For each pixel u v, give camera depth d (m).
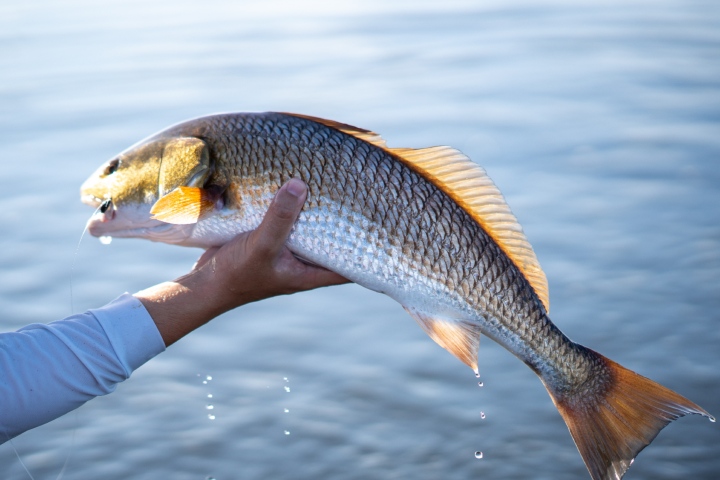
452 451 2.36
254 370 2.72
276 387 2.63
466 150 4.54
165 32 7.51
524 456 2.34
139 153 1.51
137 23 7.91
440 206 1.53
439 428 2.45
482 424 2.46
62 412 1.29
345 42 7.10
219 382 2.66
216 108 5.28
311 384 2.65
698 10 8.20
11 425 1.27
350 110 5.25
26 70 6.25
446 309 1.54
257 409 2.53
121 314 1.33
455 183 1.54
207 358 2.79
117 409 2.54
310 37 7.31
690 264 3.27
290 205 1.36
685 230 3.55
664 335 2.83
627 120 4.98
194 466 2.30
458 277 1.54
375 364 2.75
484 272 1.55
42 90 5.75
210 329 2.96
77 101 5.48
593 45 6.86
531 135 4.77
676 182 4.05
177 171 1.48
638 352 2.74
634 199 3.88
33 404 1.27
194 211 1.44
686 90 5.54
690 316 2.93
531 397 2.58
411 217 1.52
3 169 4.35
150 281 3.26
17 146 4.68
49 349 1.29
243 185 1.48
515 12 8.26
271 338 2.91
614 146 4.55
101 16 8.23
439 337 1.55
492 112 5.18
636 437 1.57
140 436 2.42
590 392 1.60
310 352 2.82
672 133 4.71
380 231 1.51
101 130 4.92
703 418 2.47
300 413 2.51
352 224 1.50
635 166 4.27
